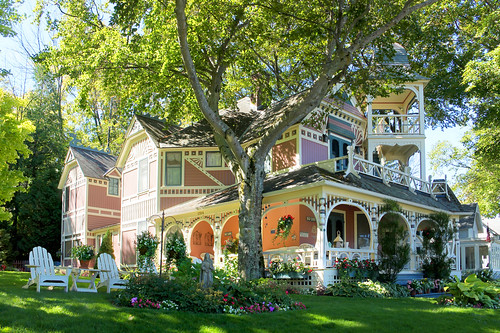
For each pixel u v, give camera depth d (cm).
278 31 2117
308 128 2261
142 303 1032
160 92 2186
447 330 967
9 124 1570
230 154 1878
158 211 2562
